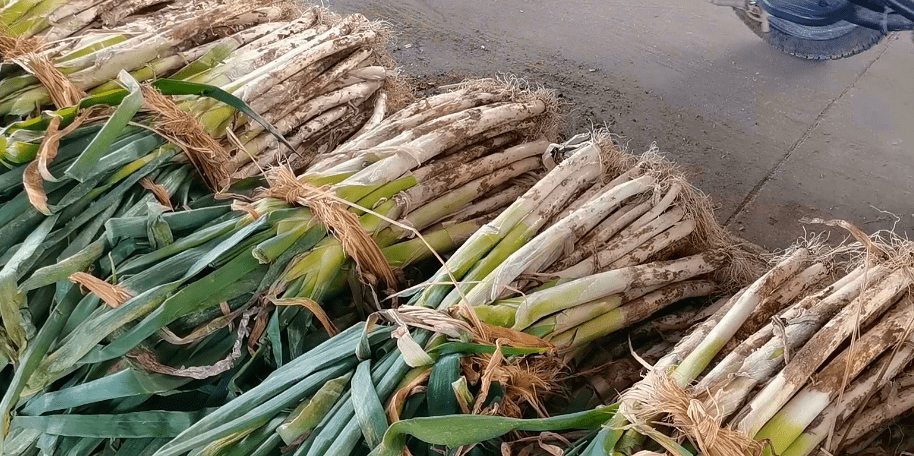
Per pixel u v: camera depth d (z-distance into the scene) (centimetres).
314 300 128
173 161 148
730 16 355
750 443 92
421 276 149
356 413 104
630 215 146
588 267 137
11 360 124
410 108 176
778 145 285
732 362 103
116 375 114
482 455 110
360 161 149
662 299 142
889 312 105
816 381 98
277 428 109
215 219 137
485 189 163
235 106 149
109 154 136
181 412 117
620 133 292
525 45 339
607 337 145
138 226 130
